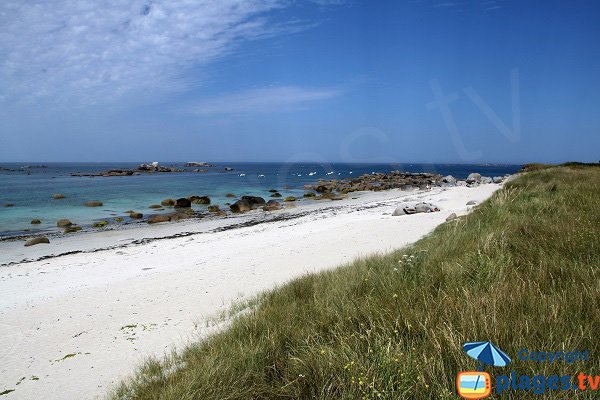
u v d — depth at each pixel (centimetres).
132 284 1138
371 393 260
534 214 920
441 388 246
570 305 331
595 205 934
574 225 684
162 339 687
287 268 1202
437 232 1212
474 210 1377
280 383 319
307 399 292
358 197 4269
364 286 580
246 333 493
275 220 2664
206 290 1030
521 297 354
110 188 5203
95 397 491
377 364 295
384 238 1523
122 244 1953
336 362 315
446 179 6091
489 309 332
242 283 1071
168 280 1161
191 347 541
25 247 1922
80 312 909
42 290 1146
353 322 410
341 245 1484
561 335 280
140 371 499
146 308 912
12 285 1217
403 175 6569
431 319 343
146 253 1666
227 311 784
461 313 331
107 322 830
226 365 364
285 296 700
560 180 1717
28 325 836
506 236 636
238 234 2062
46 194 4288
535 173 2091
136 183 6172
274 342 405
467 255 569
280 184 5859
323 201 3984
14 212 3050
